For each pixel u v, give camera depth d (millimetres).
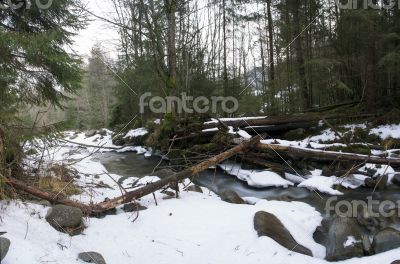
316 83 14484
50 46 6309
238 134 10320
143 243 4469
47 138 6035
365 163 8164
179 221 5035
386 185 7641
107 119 27594
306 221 5410
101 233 4598
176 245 4449
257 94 18281
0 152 5066
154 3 11430
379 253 4234
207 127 11414
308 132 12008
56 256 3666
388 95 12117
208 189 7797
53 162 7191
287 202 6352
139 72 16984
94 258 3818
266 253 4188
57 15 7027
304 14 15203
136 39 15234
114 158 12672
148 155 12852
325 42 13992
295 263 4008
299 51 14742
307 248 4512
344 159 8125
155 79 15289
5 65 6211
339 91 15102
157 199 6008
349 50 12758
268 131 12438
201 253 4297
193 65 16031
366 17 10867
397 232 4531
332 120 11883
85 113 32969
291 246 4438
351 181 7871
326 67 13117
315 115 11898
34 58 6352
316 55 15281
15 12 6750
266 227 4582
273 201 6289
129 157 12844
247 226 4797
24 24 6805
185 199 6027
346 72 13828
